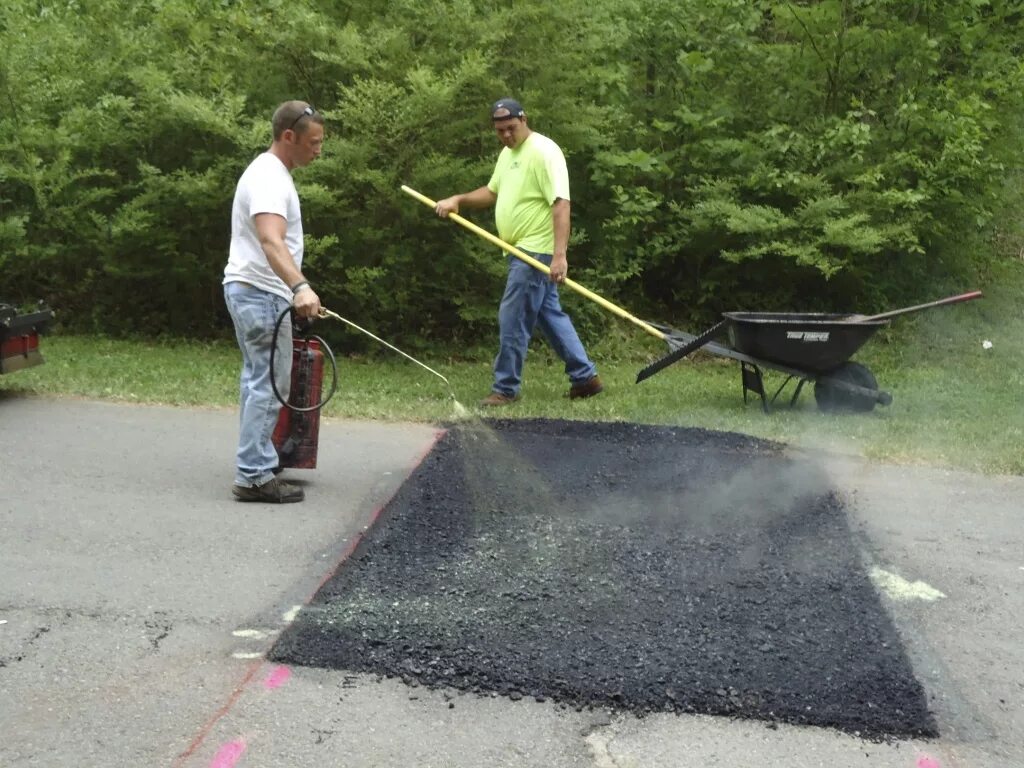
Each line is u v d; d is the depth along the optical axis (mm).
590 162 10438
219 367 8477
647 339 10406
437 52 9398
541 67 9516
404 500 5031
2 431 6145
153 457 5754
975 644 3736
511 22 9344
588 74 10039
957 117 10406
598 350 10000
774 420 7090
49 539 4430
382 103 8781
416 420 6805
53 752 2846
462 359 9586
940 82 10930
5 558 4199
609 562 4281
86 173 9414
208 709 3088
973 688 3398
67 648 3445
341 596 3875
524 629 3619
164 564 4199
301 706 3111
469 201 7445
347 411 6941
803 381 7406
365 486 5340
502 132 7180
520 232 7258
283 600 3877
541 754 2910
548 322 7512
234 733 2969
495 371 7449
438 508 4922
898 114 10352
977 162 10352
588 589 3988
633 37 11133
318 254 9094
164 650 3449
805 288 11211
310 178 9008
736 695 3207
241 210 4746
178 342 9906
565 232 7109
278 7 9242
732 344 7363
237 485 5008
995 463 6168
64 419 6512
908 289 11328
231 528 4641
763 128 11078
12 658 3367
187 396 7266
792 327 7086
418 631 3586
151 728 2980
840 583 4145
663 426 6684
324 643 3480
